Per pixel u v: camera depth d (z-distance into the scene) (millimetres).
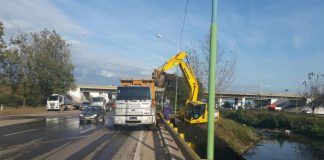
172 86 53688
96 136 22328
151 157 14305
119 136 22484
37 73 63844
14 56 53750
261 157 30969
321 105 89875
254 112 69812
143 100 26078
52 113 53812
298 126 52312
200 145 21875
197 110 33188
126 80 28016
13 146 17094
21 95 70812
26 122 33938
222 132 35812
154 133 24812
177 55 33750
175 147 16781
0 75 54500
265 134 48625
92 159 13719
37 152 15258
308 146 38438
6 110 52406
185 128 28344
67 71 67250
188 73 34250
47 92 66812
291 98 133125
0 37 47188
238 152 32000
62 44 67125
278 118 57875
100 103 65625
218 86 49969
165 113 34781
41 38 65062
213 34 10078
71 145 17781
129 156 14516
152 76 31734
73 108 70000
